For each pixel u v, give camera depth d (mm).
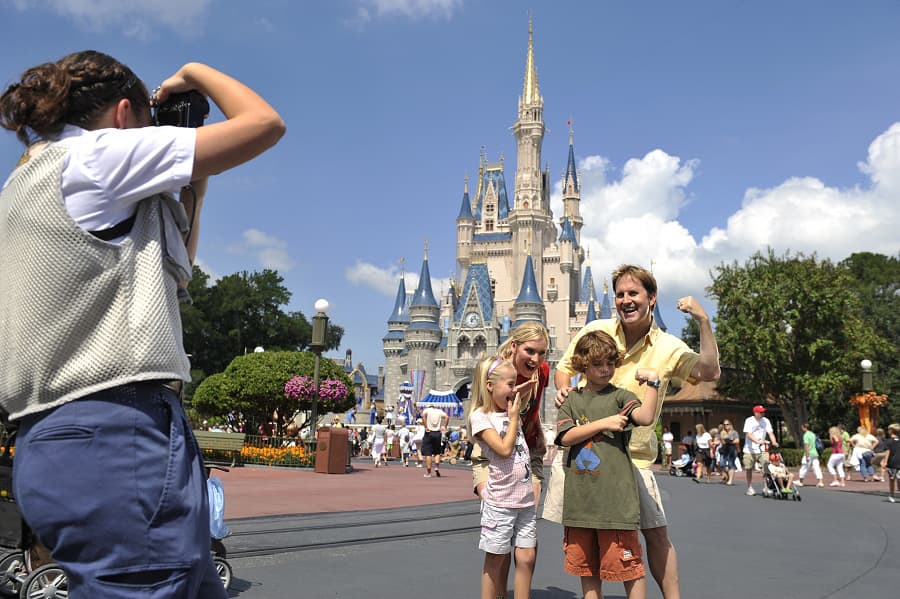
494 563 5098
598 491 4418
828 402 51062
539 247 128625
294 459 24312
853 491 22188
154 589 1857
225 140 1990
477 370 5324
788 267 44938
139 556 1849
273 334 79562
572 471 4527
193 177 1993
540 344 5660
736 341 44312
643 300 4898
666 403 50719
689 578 7031
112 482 1837
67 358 1868
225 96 2084
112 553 1840
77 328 1865
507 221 135125
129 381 1885
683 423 52125
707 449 26281
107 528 1830
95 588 1824
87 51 2174
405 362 119938
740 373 46969
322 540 8703
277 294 79562
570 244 127312
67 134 2076
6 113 2076
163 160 1932
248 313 79250
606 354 4547
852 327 45781
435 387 113375
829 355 43844
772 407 51125
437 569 7109
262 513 11305
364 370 131125
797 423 45969
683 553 8633
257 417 35156
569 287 125688
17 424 2084
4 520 4922
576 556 4566
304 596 5824
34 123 2064
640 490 4715
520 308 113188
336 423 39625
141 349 1897
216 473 20391
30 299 1858
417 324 113688
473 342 112562
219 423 44719
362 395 120625
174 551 1886
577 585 6590
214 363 76562
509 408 5059
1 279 1933
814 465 24859
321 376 31766
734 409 49562
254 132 2014
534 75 138500
